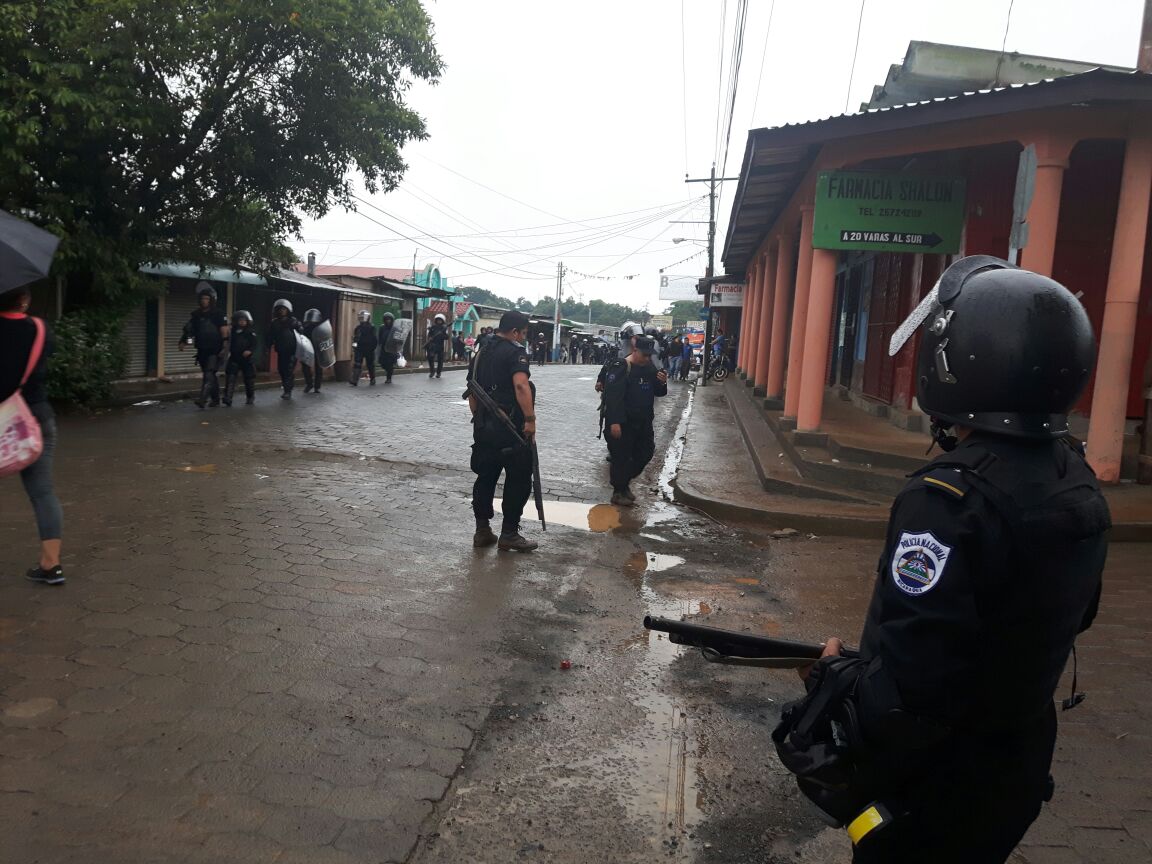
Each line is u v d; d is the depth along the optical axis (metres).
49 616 4.45
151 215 13.98
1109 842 2.85
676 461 10.95
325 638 4.38
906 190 8.79
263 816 2.86
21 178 11.89
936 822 1.64
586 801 3.10
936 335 1.72
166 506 6.89
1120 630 4.80
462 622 4.77
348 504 7.36
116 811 2.83
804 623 5.09
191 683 3.79
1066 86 6.98
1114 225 8.95
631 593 5.54
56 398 12.83
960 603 1.47
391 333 20.27
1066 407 1.62
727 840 2.90
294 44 13.05
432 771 3.22
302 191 14.69
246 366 14.28
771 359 14.71
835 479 8.31
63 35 11.12
